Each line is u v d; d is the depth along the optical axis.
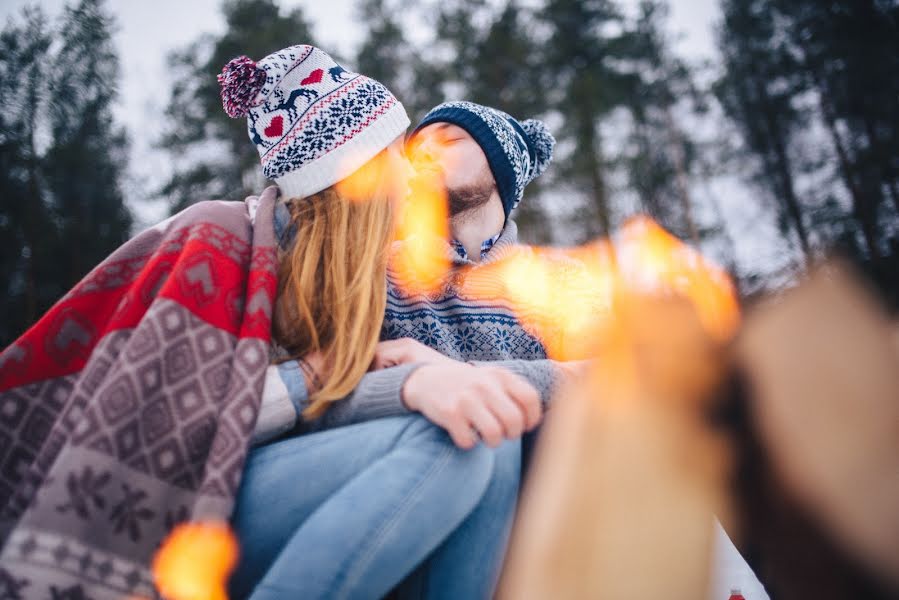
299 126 1.08
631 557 0.51
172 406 0.78
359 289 0.93
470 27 17.11
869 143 14.73
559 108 16.89
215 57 15.90
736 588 1.09
